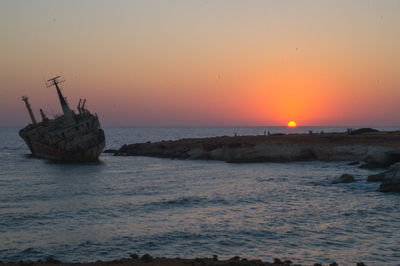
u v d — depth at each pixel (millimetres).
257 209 31781
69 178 55344
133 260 17906
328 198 36469
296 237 23812
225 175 55781
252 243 22766
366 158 62406
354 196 37406
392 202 34031
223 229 25688
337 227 25938
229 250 21594
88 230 25859
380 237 23625
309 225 26500
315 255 20547
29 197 38688
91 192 41781
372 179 45812
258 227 26094
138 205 33938
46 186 47000
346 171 57719
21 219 28969
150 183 48500
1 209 32500
